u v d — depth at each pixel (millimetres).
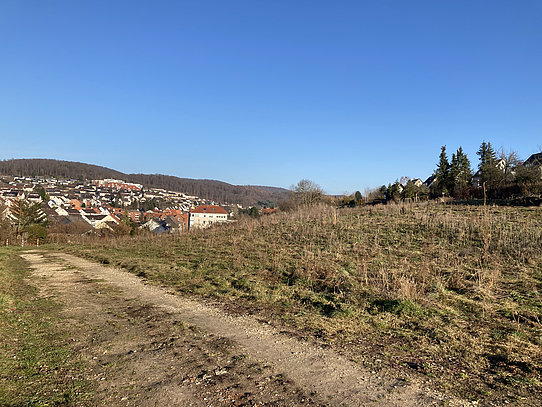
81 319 7312
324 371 4859
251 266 12359
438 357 5309
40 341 5820
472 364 5035
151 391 4195
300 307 8172
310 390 4293
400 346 5766
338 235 15531
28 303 8570
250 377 4648
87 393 4090
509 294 7777
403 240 13414
